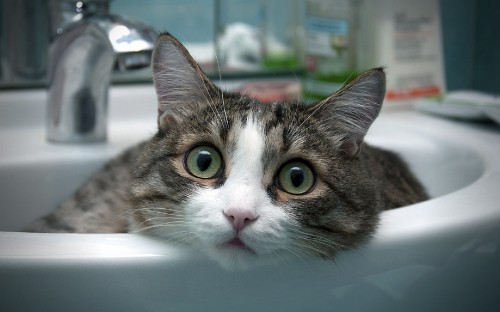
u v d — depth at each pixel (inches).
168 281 26.2
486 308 32.5
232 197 29.4
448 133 50.8
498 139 48.3
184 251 26.6
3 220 45.9
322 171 32.0
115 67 48.4
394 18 56.9
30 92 55.8
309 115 34.0
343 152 34.2
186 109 34.7
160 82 34.5
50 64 49.3
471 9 62.4
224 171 31.2
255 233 28.7
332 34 59.0
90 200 45.8
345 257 28.7
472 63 63.8
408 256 28.9
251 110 33.7
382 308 29.6
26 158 46.8
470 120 53.7
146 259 25.6
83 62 48.5
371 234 29.7
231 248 28.9
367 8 57.6
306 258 29.0
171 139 33.4
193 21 64.5
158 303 26.5
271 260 28.6
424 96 59.2
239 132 31.8
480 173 42.6
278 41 68.3
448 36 62.3
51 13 51.3
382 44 57.1
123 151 49.4
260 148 31.2
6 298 24.8
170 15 63.6
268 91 60.7
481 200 32.3
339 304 28.9
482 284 31.5
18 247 25.3
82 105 50.3
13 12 55.2
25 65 56.6
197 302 27.0
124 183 41.3
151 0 62.6
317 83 60.6
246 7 66.3
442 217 30.0
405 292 29.6
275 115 33.6
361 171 34.7
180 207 30.5
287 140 31.8
